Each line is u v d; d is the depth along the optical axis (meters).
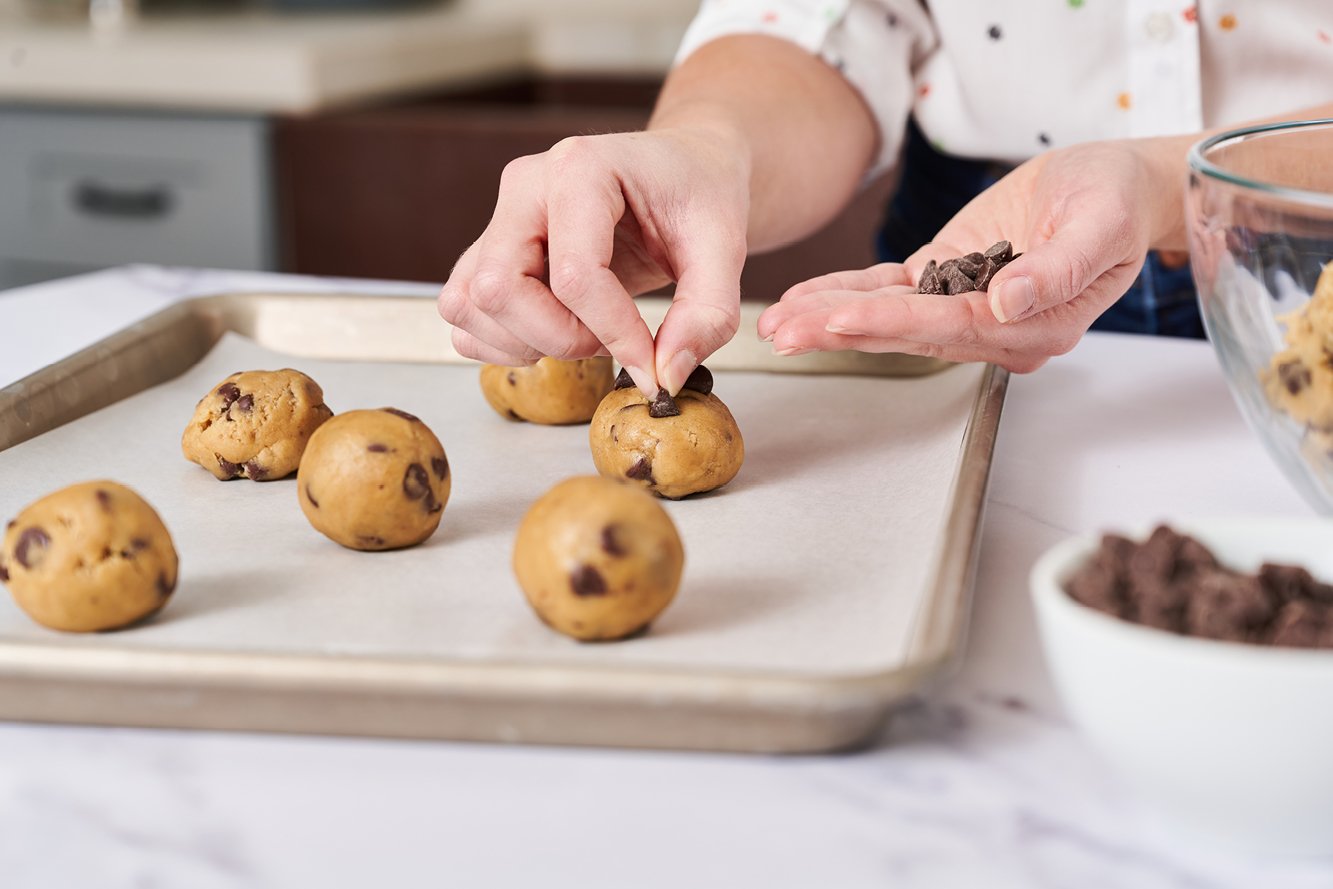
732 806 0.58
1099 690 0.55
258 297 1.00
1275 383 0.68
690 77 1.11
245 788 0.59
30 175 2.09
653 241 0.82
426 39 2.17
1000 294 0.75
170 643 0.66
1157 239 0.88
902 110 1.15
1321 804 0.54
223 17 2.45
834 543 0.73
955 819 0.58
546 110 2.48
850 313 0.77
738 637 0.65
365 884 0.55
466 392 0.95
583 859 0.56
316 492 0.73
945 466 0.81
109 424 0.89
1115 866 0.56
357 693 0.60
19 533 0.66
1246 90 1.07
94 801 0.59
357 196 1.96
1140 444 0.85
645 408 0.79
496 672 0.59
